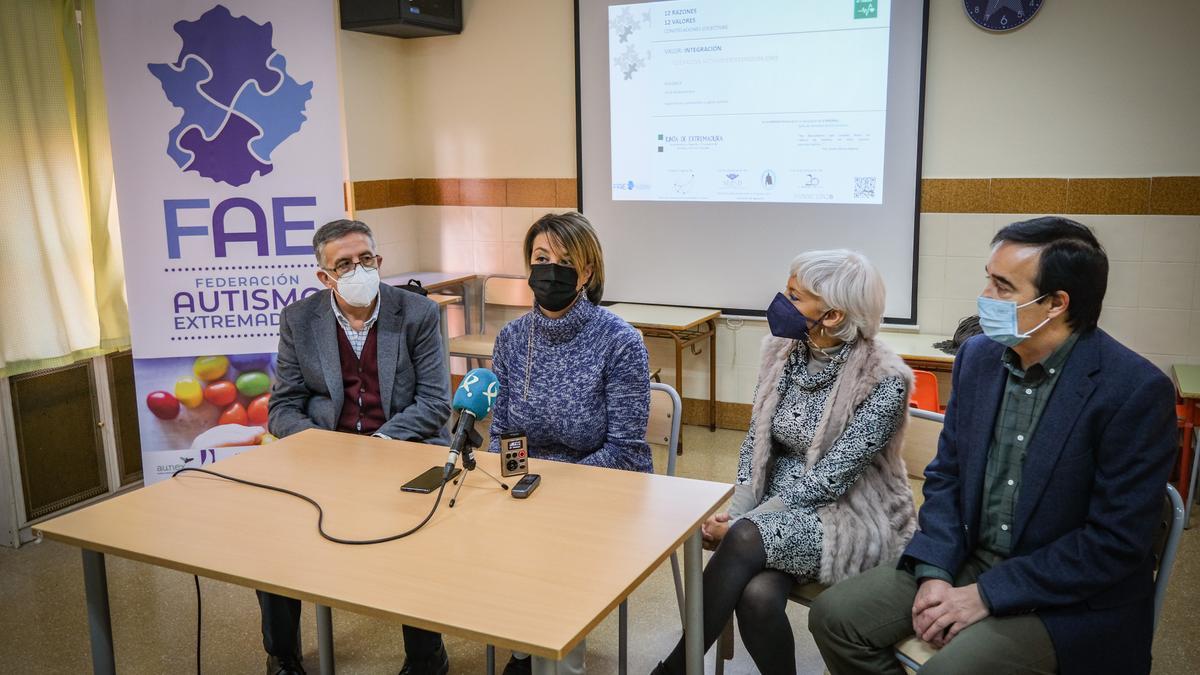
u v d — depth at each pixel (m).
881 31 4.25
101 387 3.87
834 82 4.39
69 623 2.96
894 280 4.46
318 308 2.64
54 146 3.60
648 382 2.35
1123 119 3.93
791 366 2.27
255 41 3.52
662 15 4.70
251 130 3.56
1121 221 4.00
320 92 3.60
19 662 2.73
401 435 2.55
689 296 4.95
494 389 1.97
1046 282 1.72
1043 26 3.98
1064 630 1.69
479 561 1.62
